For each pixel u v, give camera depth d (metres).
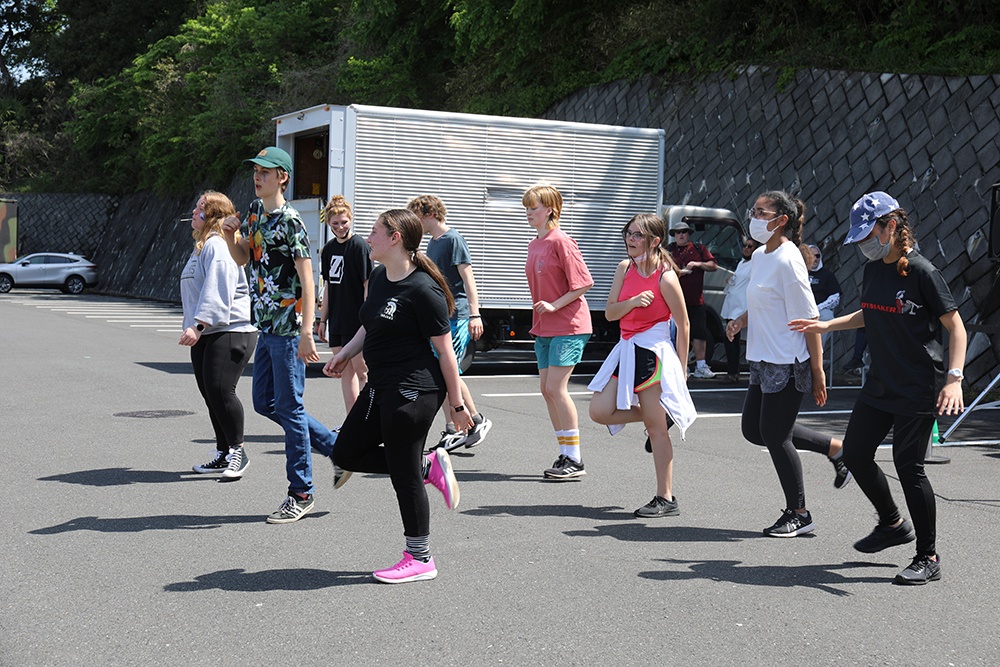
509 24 27.08
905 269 5.07
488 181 14.38
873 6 20.61
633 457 8.42
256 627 4.34
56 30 57.56
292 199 15.14
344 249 8.38
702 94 21.77
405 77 31.03
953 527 6.29
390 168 13.82
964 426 10.62
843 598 4.86
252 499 6.65
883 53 18.80
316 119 13.99
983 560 5.55
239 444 7.25
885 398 5.18
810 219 18.28
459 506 6.61
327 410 10.77
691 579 5.11
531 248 7.66
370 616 4.49
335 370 5.38
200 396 11.54
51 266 41.69
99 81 46.81
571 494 7.01
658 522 6.27
